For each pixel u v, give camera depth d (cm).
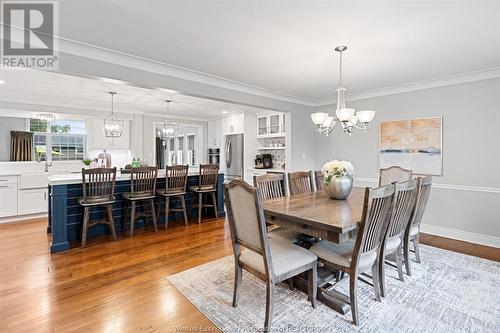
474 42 256
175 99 511
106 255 318
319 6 195
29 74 355
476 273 267
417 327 188
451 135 376
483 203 353
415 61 308
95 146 596
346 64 318
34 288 240
